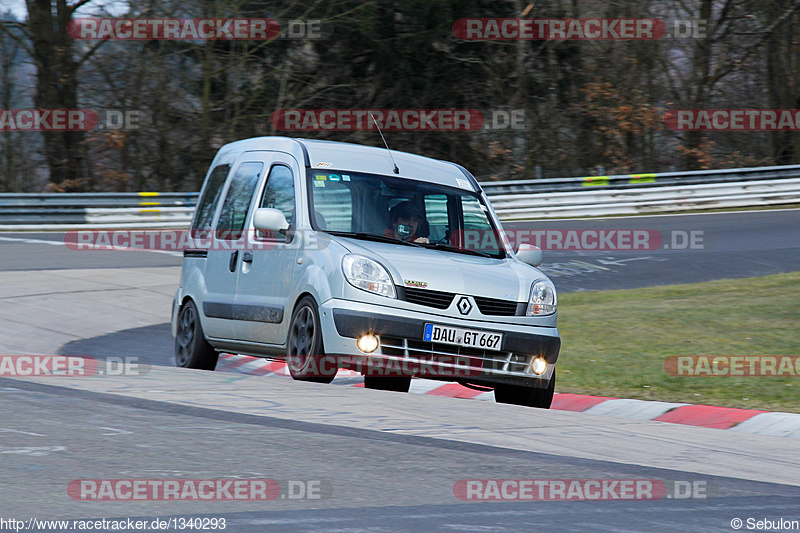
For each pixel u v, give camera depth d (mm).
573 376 32969
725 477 16141
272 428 17734
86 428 16766
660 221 87812
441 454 16312
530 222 89625
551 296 26766
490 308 25469
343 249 25297
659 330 41562
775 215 89938
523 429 19844
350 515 12086
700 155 132000
